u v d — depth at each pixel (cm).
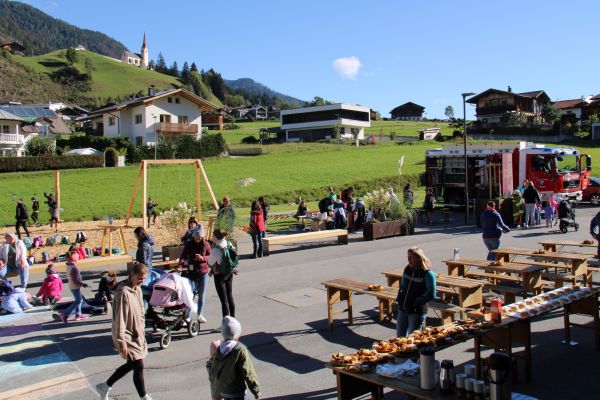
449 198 2919
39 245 2062
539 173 2569
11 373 805
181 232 1736
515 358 682
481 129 8094
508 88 9994
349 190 2417
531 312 694
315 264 1584
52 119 9388
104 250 1719
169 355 860
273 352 855
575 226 2020
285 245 1981
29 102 16325
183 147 5959
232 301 979
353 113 9769
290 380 738
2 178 4438
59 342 949
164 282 919
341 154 5991
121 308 660
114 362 843
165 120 7006
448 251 1709
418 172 4391
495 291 1062
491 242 1259
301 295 1211
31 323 1077
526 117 8875
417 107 15362
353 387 570
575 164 2644
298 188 3831
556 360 759
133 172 4762
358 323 990
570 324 830
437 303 915
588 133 7819
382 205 2123
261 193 3631
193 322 955
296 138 9850
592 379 688
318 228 2278
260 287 1308
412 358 576
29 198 3569
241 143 8431
